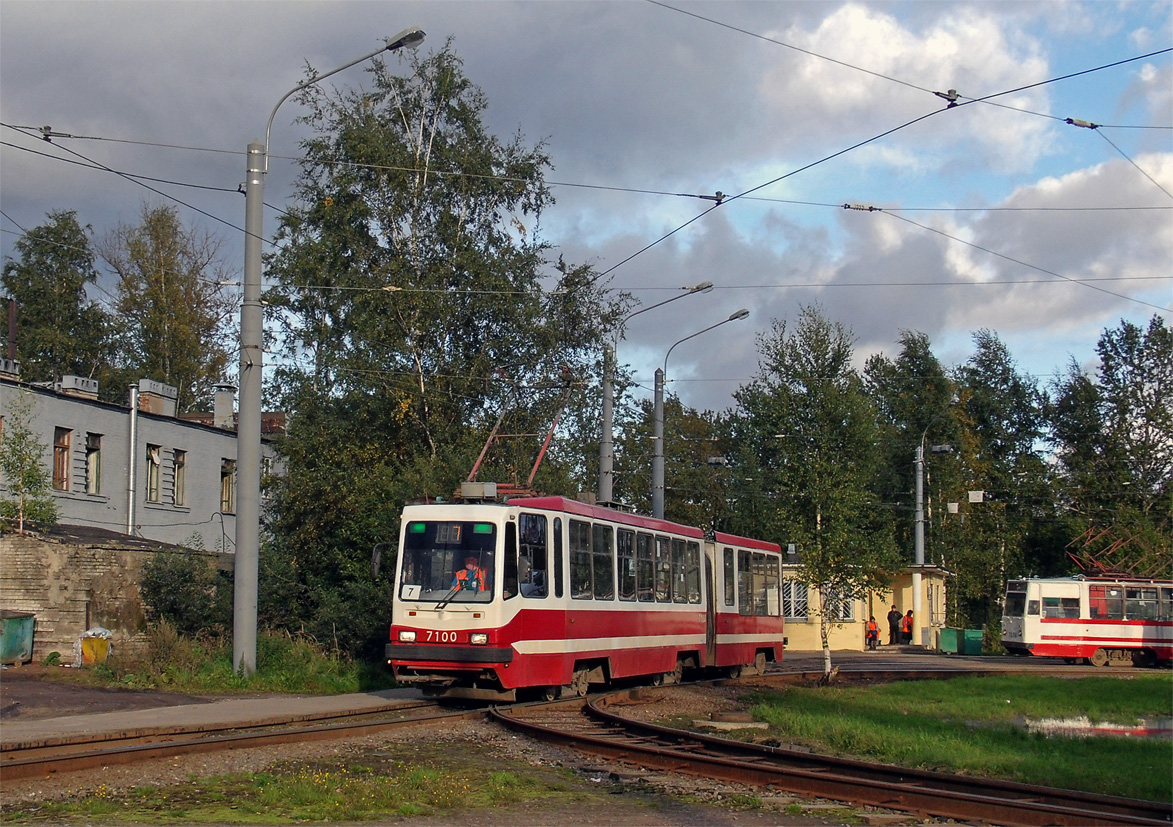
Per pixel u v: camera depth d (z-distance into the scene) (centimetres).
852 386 2769
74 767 1080
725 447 6250
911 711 1952
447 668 1761
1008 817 978
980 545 5462
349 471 2698
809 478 2723
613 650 2083
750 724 1766
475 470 2459
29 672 2283
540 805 995
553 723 1622
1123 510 5284
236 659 2053
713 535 2653
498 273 2989
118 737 1292
